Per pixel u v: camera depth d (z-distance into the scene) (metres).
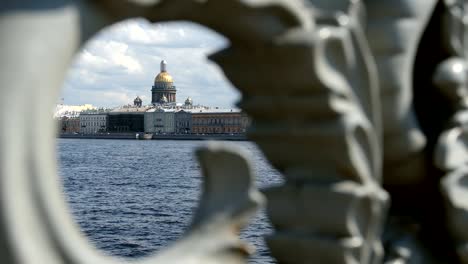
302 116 1.94
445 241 2.54
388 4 2.19
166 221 25.84
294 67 1.83
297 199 2.07
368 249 2.10
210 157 1.70
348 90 1.94
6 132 1.39
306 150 2.01
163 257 1.66
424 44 2.53
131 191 38.97
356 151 1.98
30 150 1.40
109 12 1.53
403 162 2.37
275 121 2.00
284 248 2.10
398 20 2.19
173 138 131.62
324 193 2.02
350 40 1.94
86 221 25.86
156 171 56.38
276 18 1.79
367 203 2.07
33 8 1.43
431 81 2.52
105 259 1.54
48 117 1.44
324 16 1.91
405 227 2.58
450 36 2.46
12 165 1.39
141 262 1.63
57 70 1.45
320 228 2.05
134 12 1.56
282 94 1.91
